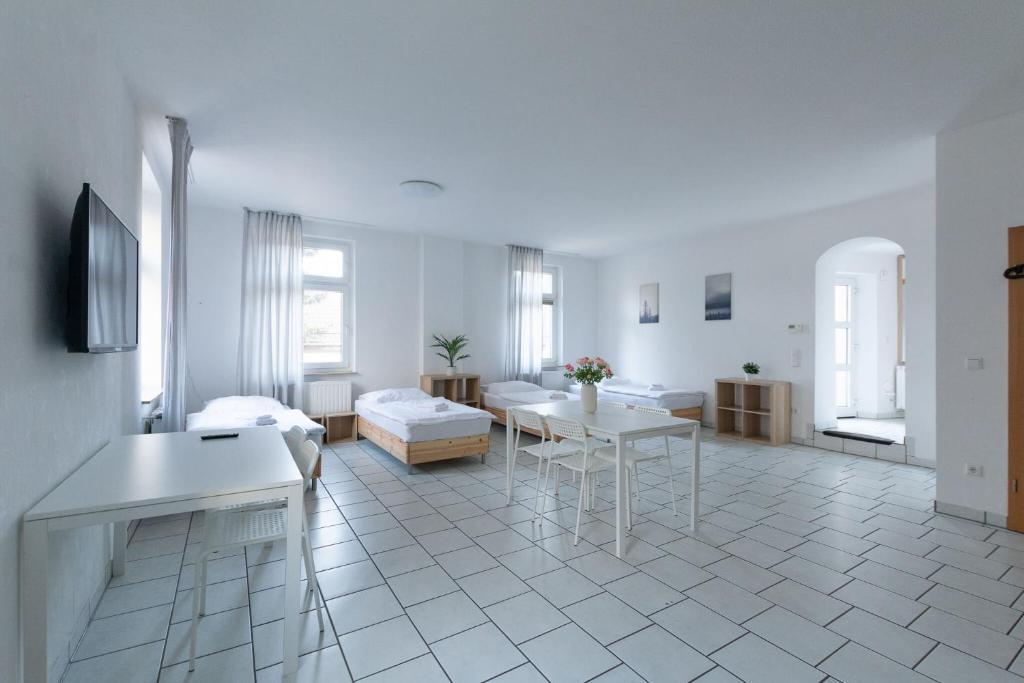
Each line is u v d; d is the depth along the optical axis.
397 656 1.95
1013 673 1.86
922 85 2.80
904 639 2.06
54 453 1.73
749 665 1.90
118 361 2.75
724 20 2.24
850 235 5.29
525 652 1.98
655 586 2.50
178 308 3.38
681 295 7.22
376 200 5.14
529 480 4.38
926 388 4.77
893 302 7.02
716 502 3.78
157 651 1.97
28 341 1.51
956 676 1.84
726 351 6.62
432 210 5.54
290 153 3.83
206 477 1.86
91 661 1.90
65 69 1.83
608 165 4.09
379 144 3.66
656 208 5.42
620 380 7.92
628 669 1.87
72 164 1.91
